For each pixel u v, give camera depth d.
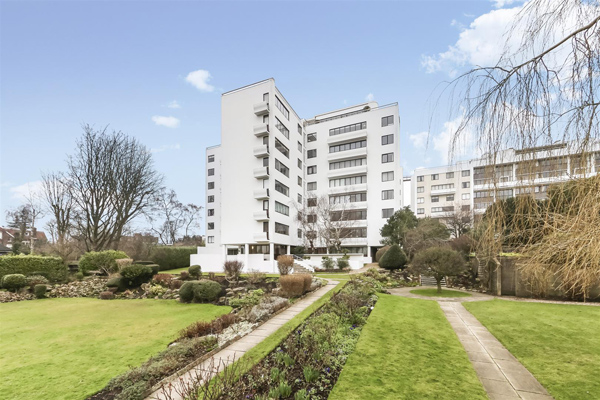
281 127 33.25
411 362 6.27
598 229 2.26
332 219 34.81
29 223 35.47
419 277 23.80
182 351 6.62
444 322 9.86
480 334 8.88
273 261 26.89
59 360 6.93
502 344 7.93
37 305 14.44
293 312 11.00
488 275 18.27
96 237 28.09
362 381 5.30
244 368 5.70
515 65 2.83
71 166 28.00
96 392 5.31
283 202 32.97
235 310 12.05
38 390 5.43
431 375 5.64
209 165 51.97
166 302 14.67
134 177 30.23
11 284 16.81
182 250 35.53
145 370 5.66
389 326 9.03
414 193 55.38
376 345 7.25
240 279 20.55
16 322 10.92
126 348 7.75
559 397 5.07
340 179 39.38
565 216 2.52
